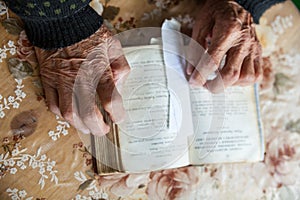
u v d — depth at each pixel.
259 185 0.67
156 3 0.70
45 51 0.62
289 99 0.71
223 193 0.66
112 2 0.68
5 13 0.64
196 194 0.65
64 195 0.61
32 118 0.62
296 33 0.74
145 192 0.63
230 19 0.66
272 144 0.69
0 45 0.63
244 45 0.66
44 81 0.62
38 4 0.55
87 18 0.62
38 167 0.61
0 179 0.59
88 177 0.62
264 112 0.70
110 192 0.62
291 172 0.69
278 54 0.73
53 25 0.60
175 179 0.64
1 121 0.61
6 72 0.62
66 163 0.62
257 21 0.69
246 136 0.66
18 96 0.62
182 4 0.70
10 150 0.61
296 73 0.73
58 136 0.62
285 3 0.74
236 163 0.67
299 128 0.71
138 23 0.69
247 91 0.67
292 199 0.68
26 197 0.60
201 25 0.68
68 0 0.55
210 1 0.69
